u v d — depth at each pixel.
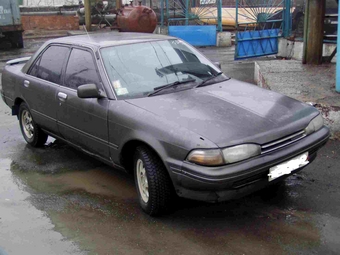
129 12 17.64
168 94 4.43
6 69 6.52
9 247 3.73
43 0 27.81
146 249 3.62
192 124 3.78
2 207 4.45
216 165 3.51
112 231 3.92
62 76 5.20
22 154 5.94
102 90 4.53
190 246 3.63
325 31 9.88
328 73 8.16
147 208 4.07
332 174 4.90
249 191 3.72
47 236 3.88
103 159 4.66
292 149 3.88
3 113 8.16
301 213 4.08
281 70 8.64
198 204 4.31
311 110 4.36
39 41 20.09
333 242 3.60
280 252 3.48
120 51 4.85
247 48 12.50
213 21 18.12
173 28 16.86
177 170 3.65
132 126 4.06
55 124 5.33
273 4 12.95
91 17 20.41
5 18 17.64
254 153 3.64
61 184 4.95
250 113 4.01
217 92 4.50
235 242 3.65
